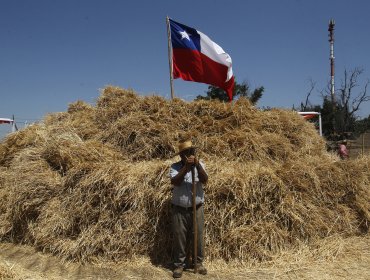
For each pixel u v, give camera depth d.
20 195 6.22
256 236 5.48
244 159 6.79
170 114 7.28
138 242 5.55
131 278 5.00
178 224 5.16
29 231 6.15
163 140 6.88
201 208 5.25
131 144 6.98
